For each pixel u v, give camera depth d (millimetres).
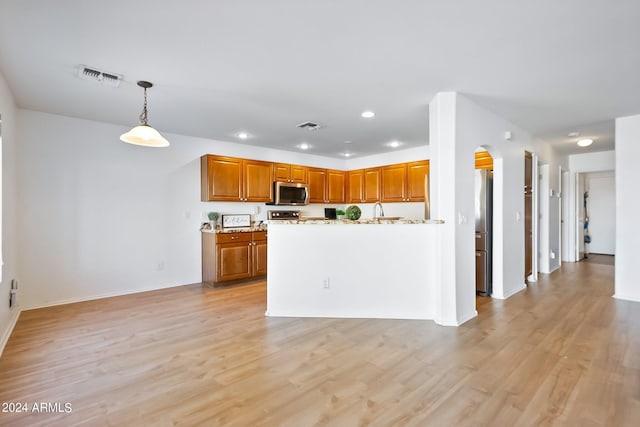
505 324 3105
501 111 3750
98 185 4156
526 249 4820
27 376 2172
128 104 3443
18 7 1792
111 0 1741
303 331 2975
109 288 4234
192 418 1726
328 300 3426
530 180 4934
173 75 2719
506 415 1728
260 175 5480
